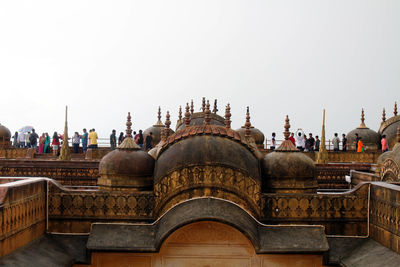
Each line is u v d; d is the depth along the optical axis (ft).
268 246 28.84
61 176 57.31
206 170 31.01
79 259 29.37
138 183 33.19
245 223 28.66
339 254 30.17
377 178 39.24
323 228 30.07
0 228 23.48
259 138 80.07
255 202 31.71
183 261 28.99
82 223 31.37
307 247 29.01
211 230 28.99
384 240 28.60
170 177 31.37
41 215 30.22
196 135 32.65
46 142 90.02
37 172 57.41
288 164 33.37
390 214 27.91
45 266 25.68
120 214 31.55
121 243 28.96
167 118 41.55
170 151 32.55
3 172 57.57
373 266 26.63
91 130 84.79
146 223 31.37
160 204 31.48
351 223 32.01
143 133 84.84
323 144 73.92
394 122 90.53
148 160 33.86
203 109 61.31
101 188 33.71
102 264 29.27
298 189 33.35
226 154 31.50
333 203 32.09
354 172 44.78
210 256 28.96
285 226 30.14
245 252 29.04
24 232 26.94
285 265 29.25
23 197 26.73
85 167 57.11
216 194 30.91
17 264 23.99
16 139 109.70
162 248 29.04
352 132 96.07
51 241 29.99
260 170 33.42
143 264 29.22
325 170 58.13
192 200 29.60
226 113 34.58
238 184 31.27
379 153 82.02
